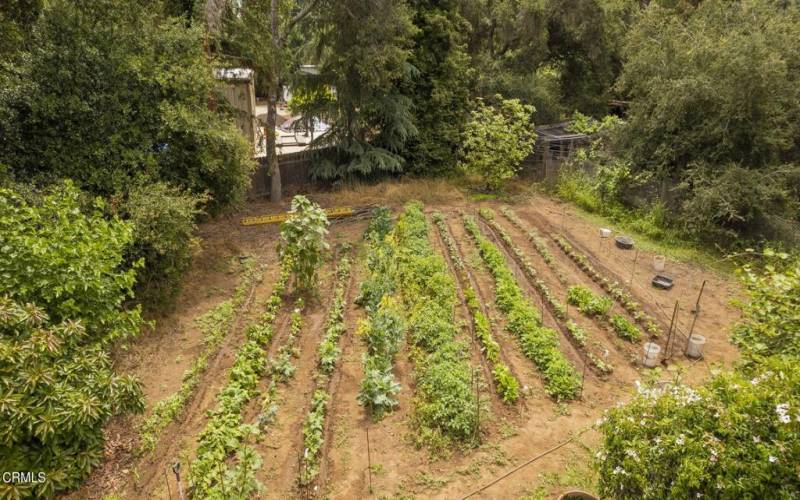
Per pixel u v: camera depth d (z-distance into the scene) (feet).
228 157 38.19
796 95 45.88
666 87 49.44
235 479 19.63
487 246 43.47
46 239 21.91
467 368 26.71
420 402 24.86
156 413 23.98
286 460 21.90
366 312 33.78
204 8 42.55
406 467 21.39
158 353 29.45
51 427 17.08
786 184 45.93
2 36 31.89
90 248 22.75
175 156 36.47
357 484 20.56
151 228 31.12
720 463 13.34
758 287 21.88
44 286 20.79
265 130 54.75
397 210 55.31
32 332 18.25
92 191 33.12
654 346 28.66
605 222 52.70
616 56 85.35
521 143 58.80
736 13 50.98
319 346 30.01
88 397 18.67
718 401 14.87
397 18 52.11
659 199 51.24
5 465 17.12
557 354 28.14
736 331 22.97
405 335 30.99
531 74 82.43
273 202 56.70
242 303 35.68
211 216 42.01
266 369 27.94
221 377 27.37
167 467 21.27
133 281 24.16
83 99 32.53
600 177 56.44
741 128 46.50
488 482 20.56
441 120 64.54
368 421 24.23
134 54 34.73
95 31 33.06
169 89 36.45
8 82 29.94
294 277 39.70
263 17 48.98
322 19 52.31
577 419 24.34
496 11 77.82
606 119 66.39
